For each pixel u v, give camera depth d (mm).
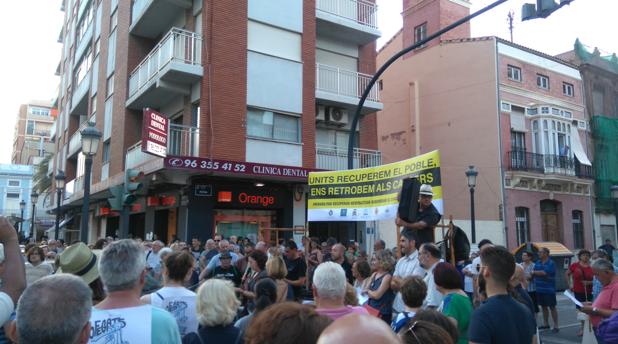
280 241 15711
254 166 14461
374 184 8227
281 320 1718
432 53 24453
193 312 4242
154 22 17766
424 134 24406
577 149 25297
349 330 1112
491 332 3098
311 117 16734
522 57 23625
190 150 14609
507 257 3314
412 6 25719
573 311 13953
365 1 19203
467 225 21656
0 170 63000
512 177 21875
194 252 11758
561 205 24484
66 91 33031
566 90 25797
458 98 23266
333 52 19031
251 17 15797
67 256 3455
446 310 4035
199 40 15039
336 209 8812
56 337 1780
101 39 23141
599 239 26125
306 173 15461
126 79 18672
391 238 18969
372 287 5953
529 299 5004
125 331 2621
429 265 5160
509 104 22516
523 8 8781
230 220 15398
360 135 19047
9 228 2734
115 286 2752
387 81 26750
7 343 2832
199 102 15062
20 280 2629
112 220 22297
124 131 18406
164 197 16469
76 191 24844
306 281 9055
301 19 16938
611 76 28344
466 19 9547
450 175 23141
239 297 7105
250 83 15492
